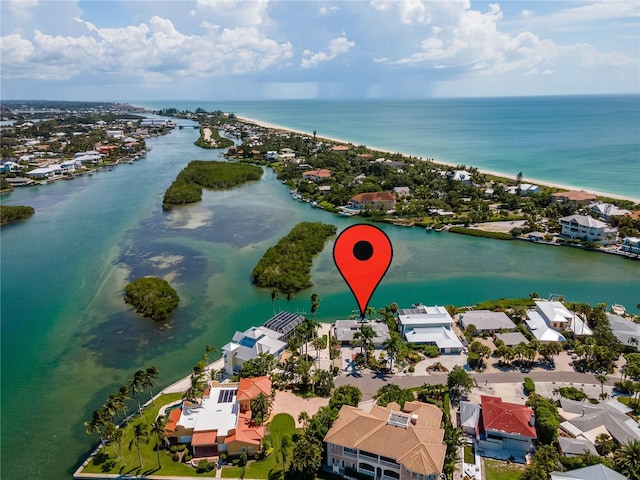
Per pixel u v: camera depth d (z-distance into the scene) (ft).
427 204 641.40
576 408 225.76
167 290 372.99
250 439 207.41
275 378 258.78
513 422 208.03
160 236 537.24
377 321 322.75
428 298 378.53
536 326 309.63
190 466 202.28
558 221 560.20
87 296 385.09
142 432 202.80
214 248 495.41
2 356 299.17
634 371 249.96
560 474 180.55
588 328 309.42
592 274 426.51
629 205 593.83
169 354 298.15
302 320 315.78
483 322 313.12
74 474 198.49
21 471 205.46
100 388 264.93
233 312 353.51
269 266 414.21
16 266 451.94
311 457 190.70
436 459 181.06
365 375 268.00
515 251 488.85
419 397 244.22
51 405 250.98
